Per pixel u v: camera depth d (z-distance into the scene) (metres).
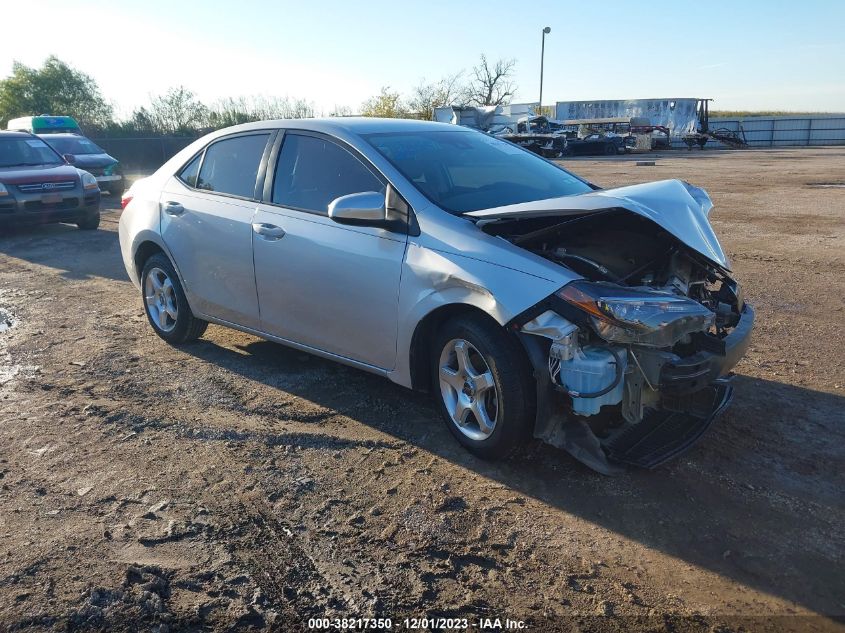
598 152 38.09
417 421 4.08
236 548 2.91
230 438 3.91
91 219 12.05
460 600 2.61
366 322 3.93
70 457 3.70
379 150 4.09
